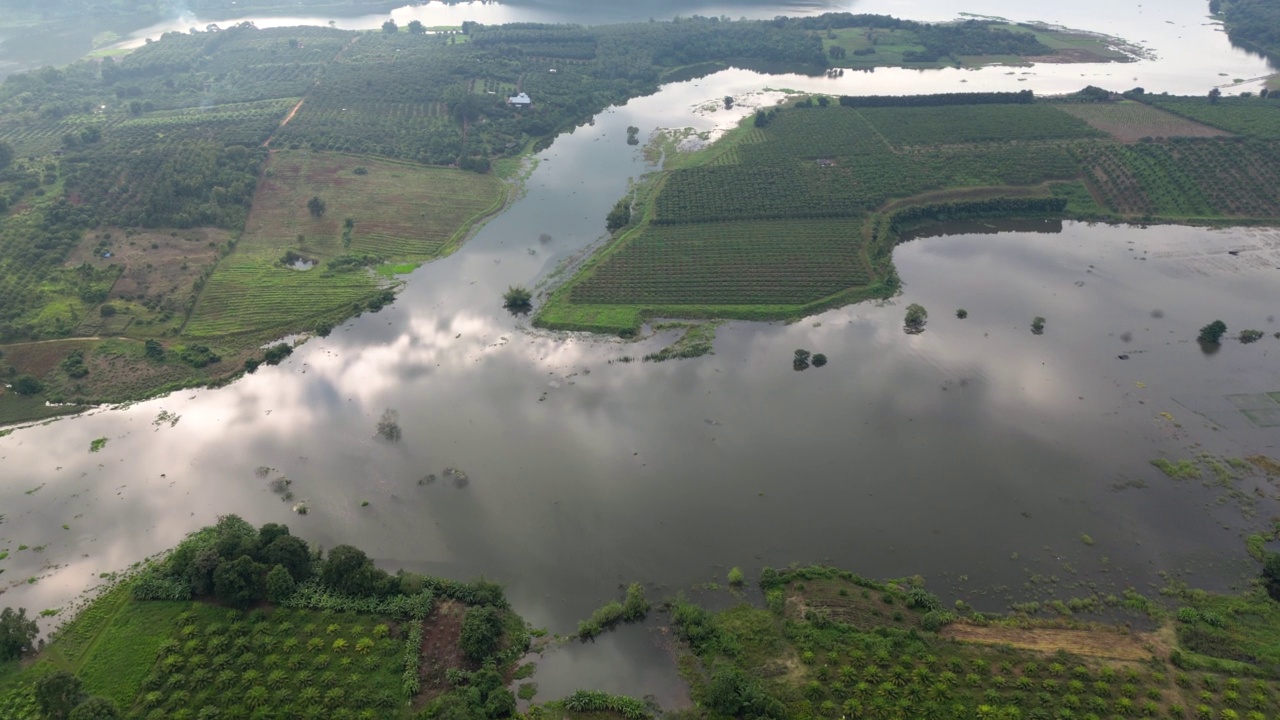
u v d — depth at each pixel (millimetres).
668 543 85875
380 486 95250
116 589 80875
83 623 76688
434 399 111000
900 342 121312
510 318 130375
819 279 136875
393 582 79312
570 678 71500
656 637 75125
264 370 118500
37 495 94250
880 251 146375
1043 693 66188
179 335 125938
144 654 72750
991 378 112125
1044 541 84312
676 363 117188
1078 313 127688
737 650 72438
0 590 81250
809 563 82750
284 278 142625
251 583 78375
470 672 71375
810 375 114062
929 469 95312
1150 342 119375
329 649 73500
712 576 81812
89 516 91188
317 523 90062
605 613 75875
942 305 131250
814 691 67750
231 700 68312
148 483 96125
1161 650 70750
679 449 99875
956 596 78312
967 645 71812
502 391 112250
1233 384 108875
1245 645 70562
